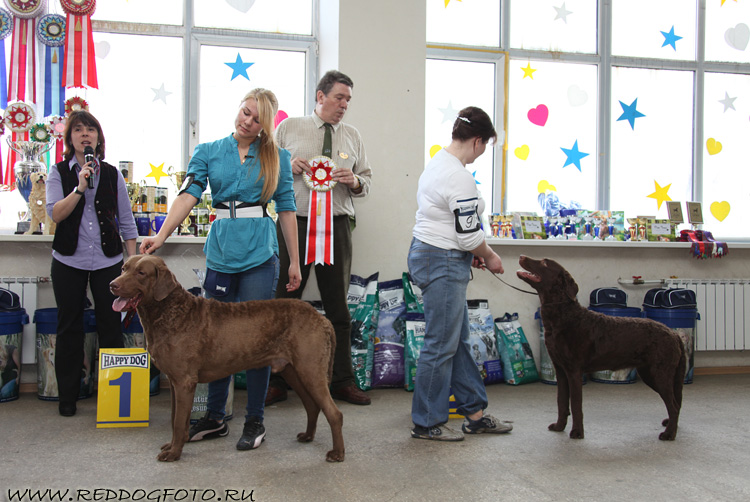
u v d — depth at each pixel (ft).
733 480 7.43
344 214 11.44
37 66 12.76
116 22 13.37
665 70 16.48
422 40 13.41
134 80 13.53
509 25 15.60
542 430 9.57
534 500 6.69
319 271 11.33
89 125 10.18
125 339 11.62
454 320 8.68
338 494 6.73
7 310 11.09
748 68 16.83
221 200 8.39
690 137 16.67
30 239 11.50
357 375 12.21
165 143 13.73
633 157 16.34
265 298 8.43
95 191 10.25
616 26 16.22
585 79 16.12
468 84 15.44
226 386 8.86
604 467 7.84
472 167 15.47
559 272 9.24
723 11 16.74
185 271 12.71
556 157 15.94
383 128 13.20
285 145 11.33
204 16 13.96
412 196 13.39
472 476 7.41
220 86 14.03
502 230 14.42
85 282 10.27
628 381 13.41
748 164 16.61
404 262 13.37
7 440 8.66
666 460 8.18
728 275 15.78
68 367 10.10
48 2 12.91
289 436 9.00
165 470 7.40
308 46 14.32
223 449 8.30
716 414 10.85
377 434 9.18
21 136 12.37
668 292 13.94
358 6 13.03
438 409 8.84
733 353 15.61
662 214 16.48
